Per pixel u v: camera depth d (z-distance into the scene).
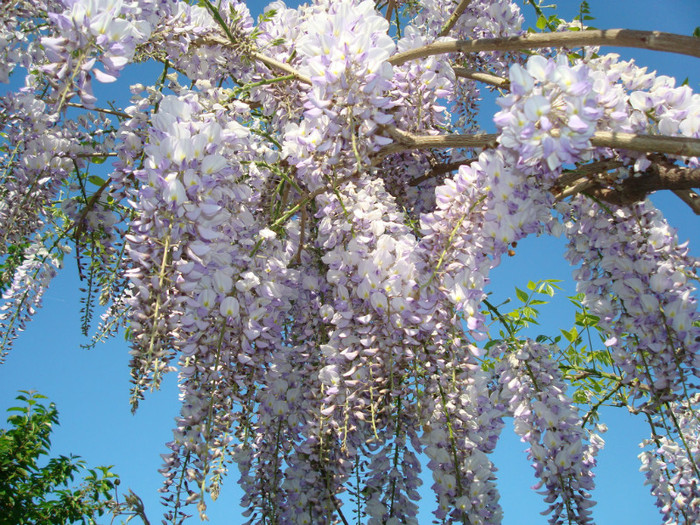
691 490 1.32
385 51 0.95
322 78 0.95
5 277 1.29
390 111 1.19
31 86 1.19
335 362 1.10
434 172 1.52
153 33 1.18
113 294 1.25
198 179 0.89
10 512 2.25
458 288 0.95
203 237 0.89
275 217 1.23
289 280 1.17
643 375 1.04
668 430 1.06
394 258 1.06
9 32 1.11
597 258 1.10
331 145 1.00
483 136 0.89
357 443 1.14
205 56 1.36
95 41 0.83
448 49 1.08
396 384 1.08
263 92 1.37
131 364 0.94
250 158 1.09
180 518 1.01
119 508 0.99
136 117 1.09
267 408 1.21
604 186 1.00
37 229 1.28
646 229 1.04
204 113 1.03
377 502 1.11
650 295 1.02
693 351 0.99
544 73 0.74
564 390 1.13
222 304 1.01
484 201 0.93
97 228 1.34
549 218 0.97
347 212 1.09
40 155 1.18
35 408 2.52
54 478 2.46
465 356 1.08
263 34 1.37
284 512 1.17
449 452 1.09
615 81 0.99
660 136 0.74
